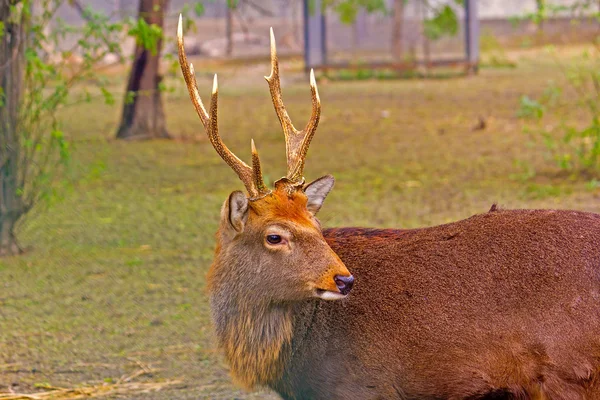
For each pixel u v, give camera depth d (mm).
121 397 8289
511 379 6176
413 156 20703
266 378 6719
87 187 17625
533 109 18734
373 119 27297
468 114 27422
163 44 21359
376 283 6590
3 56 12516
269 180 17484
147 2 21219
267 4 59688
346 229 7227
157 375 8805
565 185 16453
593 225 6441
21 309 10711
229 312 6734
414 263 6605
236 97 33625
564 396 6082
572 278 6176
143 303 10930
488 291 6312
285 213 6512
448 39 43531
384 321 6449
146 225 14742
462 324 6289
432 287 6449
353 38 44188
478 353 6234
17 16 12469
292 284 6398
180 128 25750
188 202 16422
